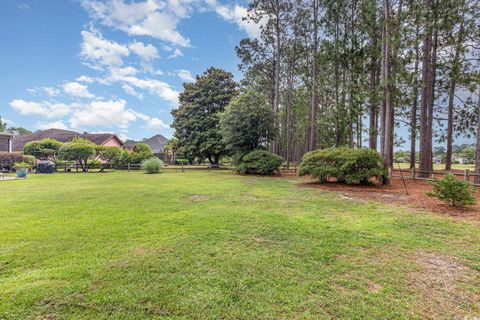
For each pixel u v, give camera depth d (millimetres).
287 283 2672
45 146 21734
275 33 19203
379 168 10172
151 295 2428
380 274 2900
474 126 15172
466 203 5969
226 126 17312
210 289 2541
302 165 11227
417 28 10430
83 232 4273
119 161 22453
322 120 18172
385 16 10531
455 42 12500
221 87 24281
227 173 17422
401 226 4668
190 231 4328
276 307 2270
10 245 3674
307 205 6457
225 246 3672
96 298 2377
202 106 24000
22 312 2174
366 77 14344
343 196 7816
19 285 2586
